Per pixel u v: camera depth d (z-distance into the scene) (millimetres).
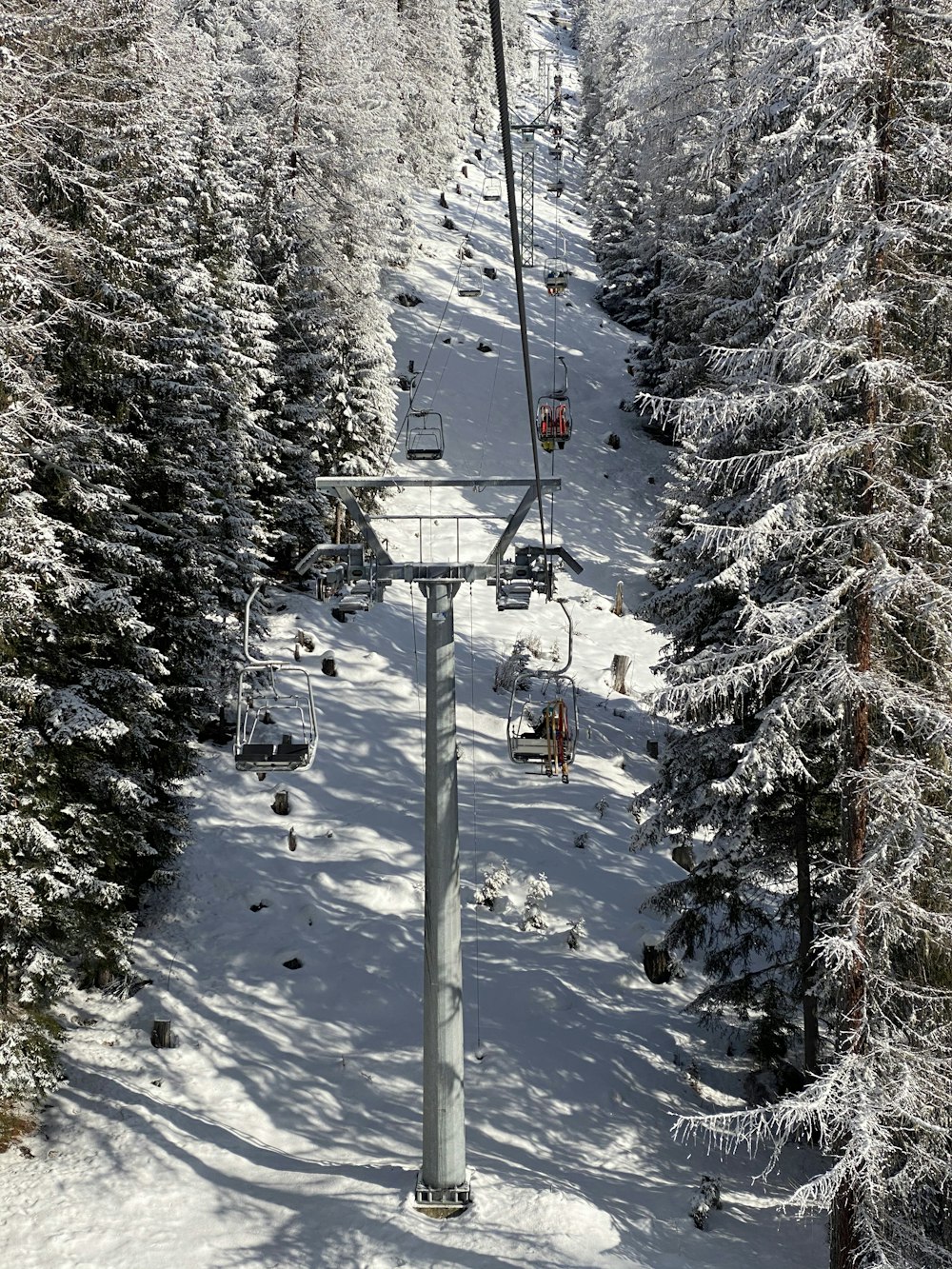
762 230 12703
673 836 17234
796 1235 13539
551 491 12336
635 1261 12508
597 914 21094
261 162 36031
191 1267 12516
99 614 16672
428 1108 13578
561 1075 16828
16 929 14898
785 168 11758
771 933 19812
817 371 10625
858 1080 10297
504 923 21109
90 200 17562
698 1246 13039
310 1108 16125
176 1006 18203
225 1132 15445
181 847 20891
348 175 38969
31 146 16516
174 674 20328
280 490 32969
